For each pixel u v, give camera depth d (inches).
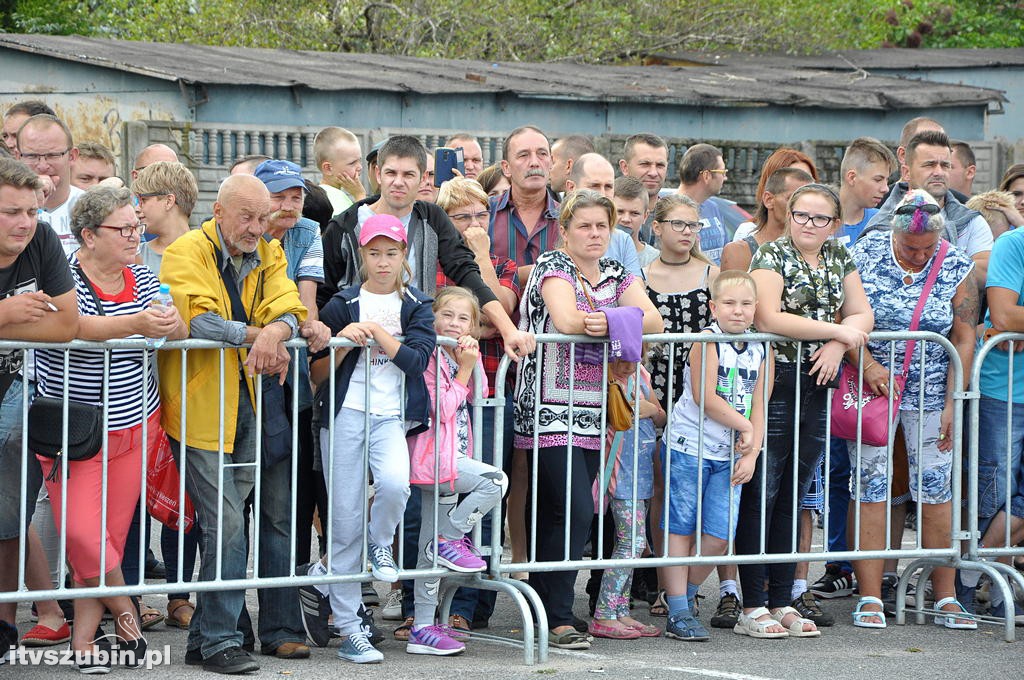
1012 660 399.2
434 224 422.6
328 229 421.7
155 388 370.9
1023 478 461.4
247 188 358.3
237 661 360.8
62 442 350.9
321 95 1085.8
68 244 433.1
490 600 434.0
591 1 1691.7
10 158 340.2
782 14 1756.9
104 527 358.0
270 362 363.6
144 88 1054.4
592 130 1194.6
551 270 406.0
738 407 414.9
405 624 417.1
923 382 439.8
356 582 381.7
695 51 1736.0
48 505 411.8
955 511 442.0
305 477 407.8
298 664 375.9
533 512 405.1
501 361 403.9
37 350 360.5
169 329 350.6
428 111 1130.0
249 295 370.6
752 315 415.8
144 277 376.8
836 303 429.1
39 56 1083.3
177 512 384.8
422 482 388.2
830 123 1275.8
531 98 1166.3
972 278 454.9
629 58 1771.7
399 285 384.5
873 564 443.8
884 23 2038.6
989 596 481.1
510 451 428.5
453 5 1605.6
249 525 426.6
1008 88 1565.0
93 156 511.2
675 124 1221.7
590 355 405.4
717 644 413.7
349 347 377.1
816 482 453.7
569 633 402.3
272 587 376.2
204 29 1599.4
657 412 425.1
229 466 367.6
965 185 627.8
